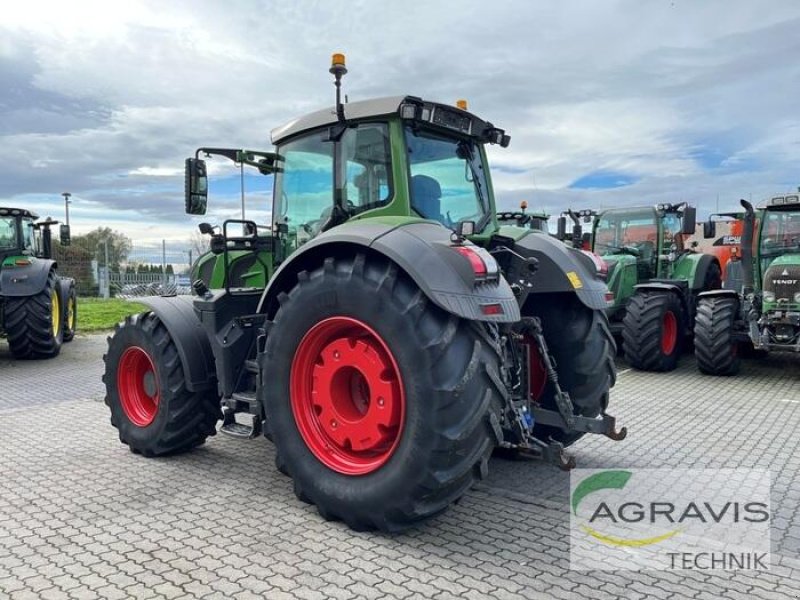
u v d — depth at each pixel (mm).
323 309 3373
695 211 9156
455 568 2941
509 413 3494
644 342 8242
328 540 3229
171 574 2877
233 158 4453
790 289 7578
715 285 10812
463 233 3506
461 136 4211
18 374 8172
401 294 3135
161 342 4453
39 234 10859
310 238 4254
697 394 6898
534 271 3967
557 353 4277
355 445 3340
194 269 5117
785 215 8375
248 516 3529
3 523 3445
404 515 3141
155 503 3725
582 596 2711
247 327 4285
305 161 4285
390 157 3783
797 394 6898
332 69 3818
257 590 2734
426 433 3014
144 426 4598
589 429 3855
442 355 3029
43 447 4871
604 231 10312
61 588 2754
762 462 4543
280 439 3568
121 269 22719
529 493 3945
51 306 9289
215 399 4551
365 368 3293
